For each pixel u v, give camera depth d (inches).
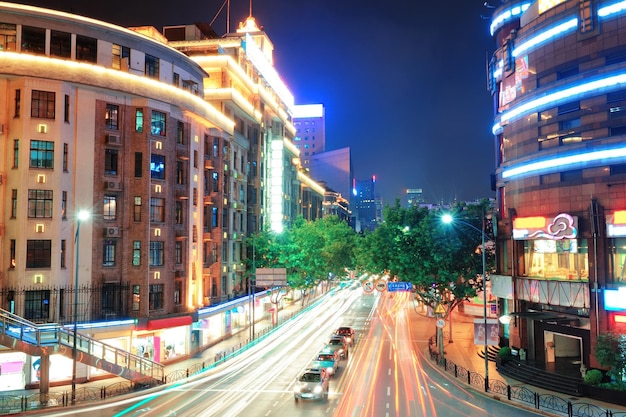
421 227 1993.1
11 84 1545.3
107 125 1707.7
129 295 1712.6
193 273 2014.0
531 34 1718.8
